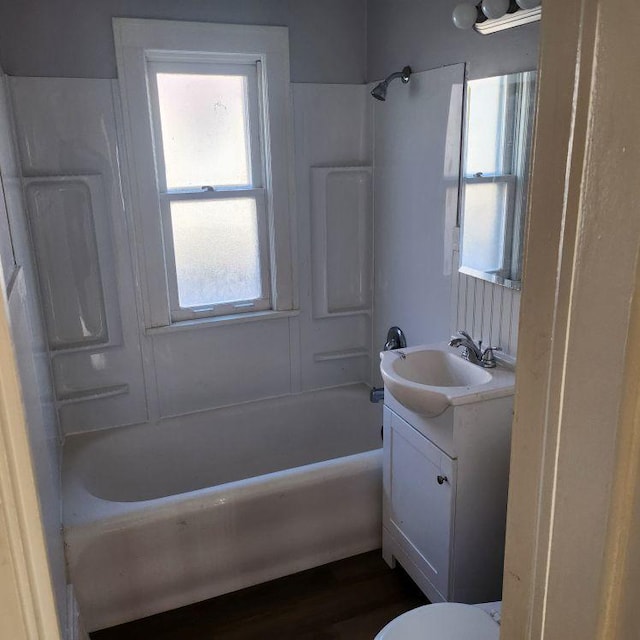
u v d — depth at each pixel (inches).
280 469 124.0
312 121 112.7
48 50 94.0
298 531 92.5
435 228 99.3
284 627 84.6
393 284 115.3
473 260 90.4
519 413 26.3
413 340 110.6
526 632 27.5
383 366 83.3
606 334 20.4
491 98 82.6
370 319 126.8
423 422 80.0
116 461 108.2
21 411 29.2
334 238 120.2
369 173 118.2
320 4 108.5
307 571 94.7
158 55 101.6
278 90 108.3
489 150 84.0
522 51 76.4
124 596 84.4
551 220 22.9
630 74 18.4
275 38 105.7
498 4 73.1
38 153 96.3
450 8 89.4
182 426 114.3
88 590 82.1
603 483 21.4
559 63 21.5
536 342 24.6
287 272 117.6
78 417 108.2
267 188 113.5
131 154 101.0
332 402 125.6
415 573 87.0
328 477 92.0
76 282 103.0
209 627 84.7
